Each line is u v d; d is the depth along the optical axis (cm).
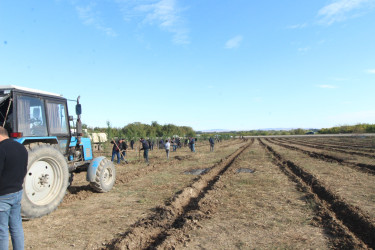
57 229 523
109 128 2073
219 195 790
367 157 1728
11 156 353
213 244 451
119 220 576
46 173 602
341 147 2816
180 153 2511
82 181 1046
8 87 580
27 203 544
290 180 1015
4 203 346
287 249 430
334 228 511
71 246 446
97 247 443
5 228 350
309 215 601
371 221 532
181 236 484
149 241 477
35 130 630
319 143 3856
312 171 1194
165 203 705
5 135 367
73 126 817
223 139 6556
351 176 1068
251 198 754
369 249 422
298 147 3005
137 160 1842
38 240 471
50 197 610
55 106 707
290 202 707
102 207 676
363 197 738
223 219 581
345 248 427
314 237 477
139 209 657
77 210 650
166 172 1274
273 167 1382
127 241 454
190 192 838
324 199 757
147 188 903
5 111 588
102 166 818
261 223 553
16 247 365
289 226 534
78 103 783
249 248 436
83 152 850
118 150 1675
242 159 1789
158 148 3350
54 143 682
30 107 621
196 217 589
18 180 362
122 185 958
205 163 1634
